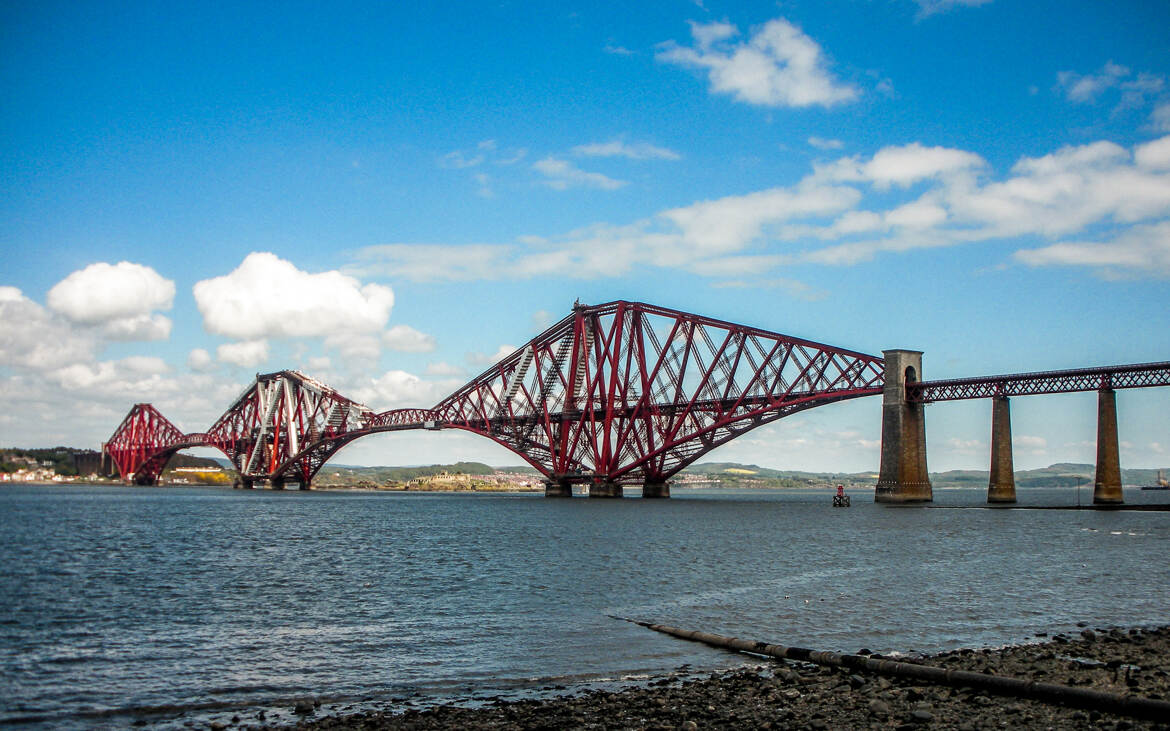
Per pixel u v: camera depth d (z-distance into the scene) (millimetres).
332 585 47156
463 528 94938
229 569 55031
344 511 140625
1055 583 45438
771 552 63906
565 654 29281
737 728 19875
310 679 26438
